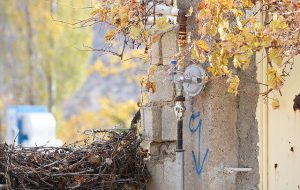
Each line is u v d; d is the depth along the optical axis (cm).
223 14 891
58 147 1005
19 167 948
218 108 938
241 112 945
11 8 3347
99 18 978
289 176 885
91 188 989
